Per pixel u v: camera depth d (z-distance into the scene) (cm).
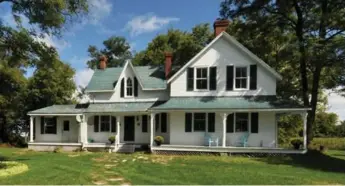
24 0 1512
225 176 1362
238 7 2686
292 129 3825
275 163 1803
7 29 1570
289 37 2798
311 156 2033
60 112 2767
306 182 1240
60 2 1505
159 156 2145
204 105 2252
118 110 2577
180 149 2252
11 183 1172
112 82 2819
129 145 2516
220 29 2431
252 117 2272
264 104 2155
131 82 2723
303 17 2522
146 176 1362
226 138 2297
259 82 2292
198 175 1389
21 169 1460
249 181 1252
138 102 2678
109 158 2053
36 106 3678
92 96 2830
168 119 2555
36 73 3628
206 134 2350
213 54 2400
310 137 2428
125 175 1383
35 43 1644
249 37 2986
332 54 2038
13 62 1692
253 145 2252
